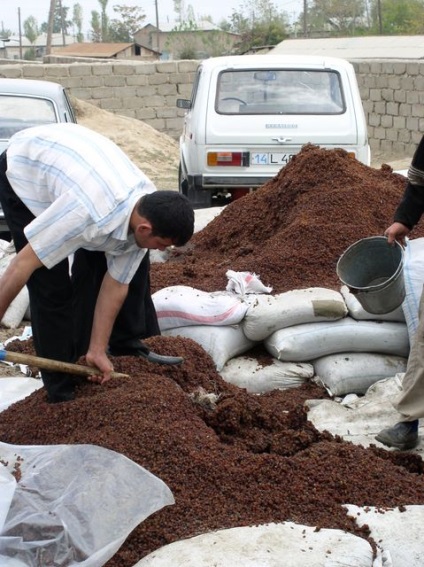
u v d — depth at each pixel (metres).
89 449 3.36
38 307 3.94
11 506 3.12
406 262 4.82
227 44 47.47
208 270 5.89
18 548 3.00
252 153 8.91
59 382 4.01
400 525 3.13
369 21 47.34
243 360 5.00
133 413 3.71
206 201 9.10
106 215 3.49
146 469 3.39
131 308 4.29
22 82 9.51
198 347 4.71
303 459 3.55
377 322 4.87
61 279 3.89
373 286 4.29
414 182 4.25
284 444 3.83
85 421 3.76
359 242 4.50
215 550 2.91
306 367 4.89
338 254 5.50
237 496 3.31
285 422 4.05
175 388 4.03
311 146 6.66
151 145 18.06
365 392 4.80
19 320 6.05
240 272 5.34
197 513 3.22
